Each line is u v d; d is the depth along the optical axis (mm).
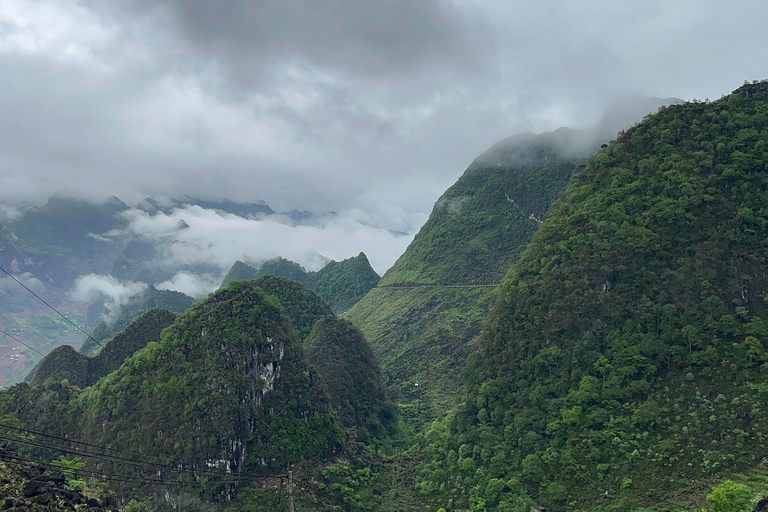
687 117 134250
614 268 120125
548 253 134500
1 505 59031
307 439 136125
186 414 132125
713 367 100625
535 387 117688
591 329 117312
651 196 125750
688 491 87500
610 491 94562
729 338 102625
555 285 127188
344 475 132125
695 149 127500
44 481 69375
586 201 135875
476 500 108562
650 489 91000
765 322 102250
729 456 88938
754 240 110562
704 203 117875
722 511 74625
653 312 111188
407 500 121688
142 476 128625
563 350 119000
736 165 119188
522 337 127312
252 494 122250
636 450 97312
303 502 118875
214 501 122750
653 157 131375
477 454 118500
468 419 129750
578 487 98625
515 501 102500
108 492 113875
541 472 104500
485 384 128000
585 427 105750
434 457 129750
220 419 130375
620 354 109375
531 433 111562
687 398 99562
